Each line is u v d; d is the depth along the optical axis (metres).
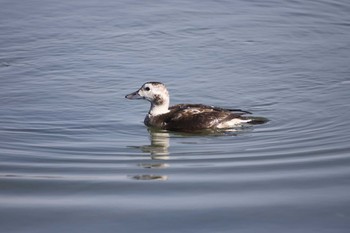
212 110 18.09
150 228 12.44
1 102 19.22
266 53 23.08
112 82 20.75
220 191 13.84
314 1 28.06
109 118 18.42
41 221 12.73
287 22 25.97
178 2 27.83
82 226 12.54
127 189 14.02
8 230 12.42
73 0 27.77
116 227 12.49
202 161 15.54
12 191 13.95
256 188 14.00
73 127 17.73
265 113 18.72
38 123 17.89
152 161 15.58
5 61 22.25
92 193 13.84
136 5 27.38
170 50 23.30
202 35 24.62
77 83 20.64
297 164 15.23
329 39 24.36
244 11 27.03
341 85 20.52
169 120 17.88
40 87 20.33
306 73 21.44
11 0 27.42
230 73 21.50
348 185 14.03
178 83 20.75
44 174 14.79
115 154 16.09
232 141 16.92
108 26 25.27
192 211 13.02
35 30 24.70
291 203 13.27
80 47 23.41
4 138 16.86
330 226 12.48
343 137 16.92
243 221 12.66
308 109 18.88
